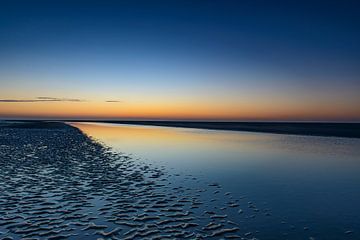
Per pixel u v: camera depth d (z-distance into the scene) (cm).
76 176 1295
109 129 6400
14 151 2089
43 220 770
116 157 1870
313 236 689
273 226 747
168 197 994
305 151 2272
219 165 1622
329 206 912
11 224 740
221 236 683
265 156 1984
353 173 1423
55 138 3269
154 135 4278
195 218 798
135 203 923
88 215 812
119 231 706
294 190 1102
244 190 1097
